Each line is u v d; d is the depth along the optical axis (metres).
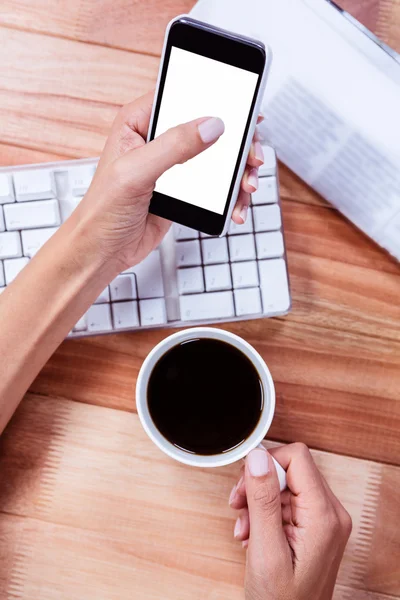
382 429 0.65
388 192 0.58
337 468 0.64
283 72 0.57
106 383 0.65
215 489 0.64
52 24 0.66
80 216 0.54
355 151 0.57
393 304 0.65
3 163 0.66
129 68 0.66
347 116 0.55
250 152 0.55
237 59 0.49
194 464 0.53
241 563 0.63
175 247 0.61
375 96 0.52
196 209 0.54
